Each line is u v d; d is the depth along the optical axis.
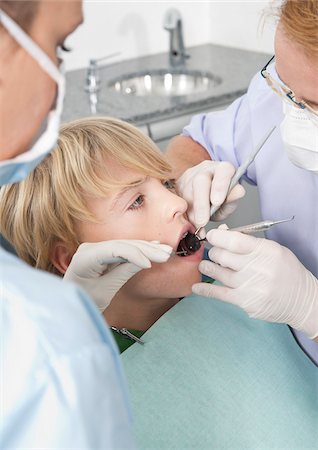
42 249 1.17
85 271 1.03
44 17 0.50
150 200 1.15
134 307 1.24
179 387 1.10
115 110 2.21
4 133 0.52
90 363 0.50
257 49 2.84
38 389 0.50
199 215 1.18
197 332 1.19
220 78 2.54
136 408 1.05
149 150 1.18
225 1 2.85
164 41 2.91
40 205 1.13
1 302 0.53
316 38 0.80
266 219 1.29
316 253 1.19
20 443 0.51
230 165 1.26
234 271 1.08
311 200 1.17
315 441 1.10
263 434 1.08
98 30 2.69
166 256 1.00
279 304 1.05
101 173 1.12
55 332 0.50
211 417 1.08
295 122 0.97
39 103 0.52
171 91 2.73
